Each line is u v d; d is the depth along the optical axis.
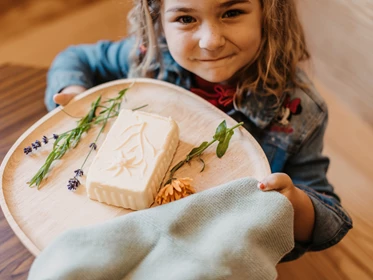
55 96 0.83
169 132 0.72
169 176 0.72
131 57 1.08
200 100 0.83
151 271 0.57
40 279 0.55
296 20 0.96
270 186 0.65
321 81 1.45
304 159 0.99
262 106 0.97
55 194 0.69
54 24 1.73
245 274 0.57
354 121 1.37
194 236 0.60
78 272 0.55
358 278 1.04
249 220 0.60
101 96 0.84
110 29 1.71
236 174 0.72
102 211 0.67
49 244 0.60
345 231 0.90
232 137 0.77
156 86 0.86
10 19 1.75
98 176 0.66
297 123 0.98
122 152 0.69
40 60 1.60
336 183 1.25
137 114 0.75
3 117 0.99
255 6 0.82
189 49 0.84
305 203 0.79
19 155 0.75
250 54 0.88
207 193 0.63
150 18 0.94
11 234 0.79
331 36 1.33
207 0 0.75
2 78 1.09
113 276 0.57
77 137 0.76
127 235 0.59
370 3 1.16
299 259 1.06
